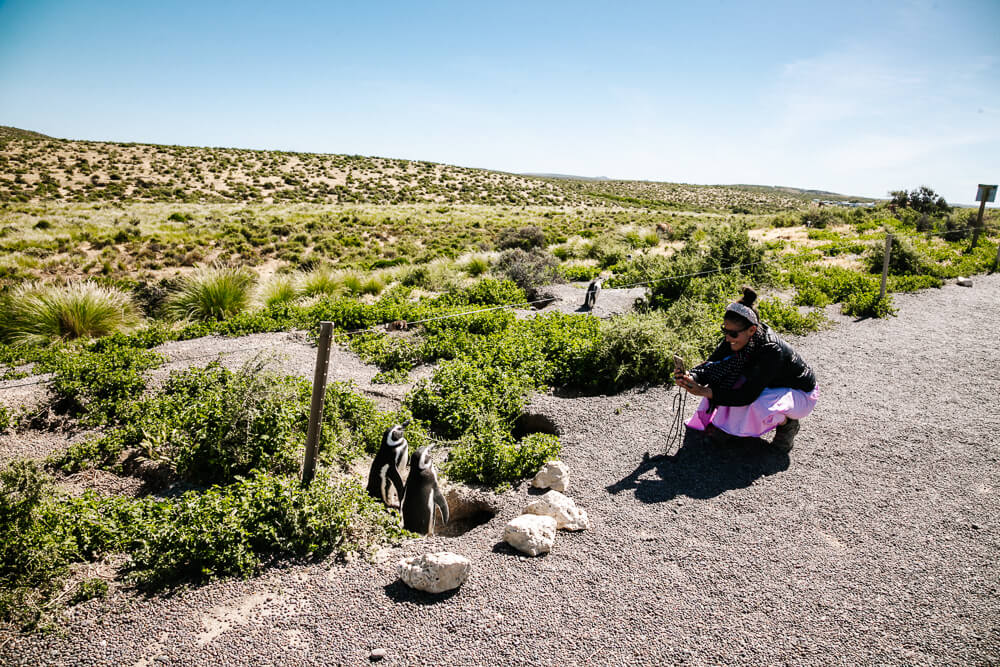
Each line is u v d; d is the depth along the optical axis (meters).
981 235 22.70
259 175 74.81
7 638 3.75
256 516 4.73
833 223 31.66
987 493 5.27
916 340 9.91
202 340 11.70
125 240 28.98
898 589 4.10
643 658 3.55
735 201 107.62
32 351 11.16
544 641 3.69
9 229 30.92
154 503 5.11
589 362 8.71
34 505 4.81
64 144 74.88
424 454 5.21
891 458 5.91
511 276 17.66
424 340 10.94
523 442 6.22
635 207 81.69
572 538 4.79
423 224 43.19
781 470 5.73
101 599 4.14
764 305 11.47
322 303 14.05
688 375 5.84
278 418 6.29
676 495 5.36
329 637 3.74
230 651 3.64
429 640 3.71
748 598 4.04
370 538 4.77
